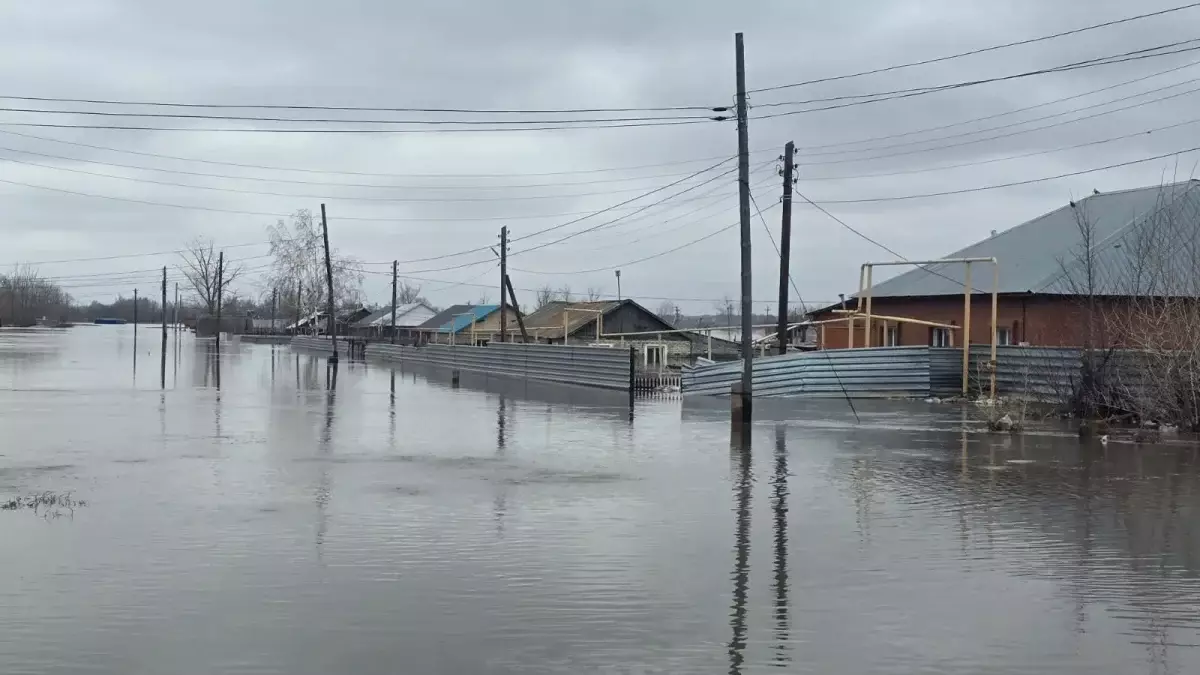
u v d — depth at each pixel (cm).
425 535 1066
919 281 3941
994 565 952
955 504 1266
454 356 5462
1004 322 3459
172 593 838
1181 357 2200
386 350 6738
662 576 904
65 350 6800
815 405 2777
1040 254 3578
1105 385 2389
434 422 2338
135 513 1173
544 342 6756
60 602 811
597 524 1130
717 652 706
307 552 985
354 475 1482
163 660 682
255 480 1426
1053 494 1343
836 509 1230
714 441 1958
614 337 6456
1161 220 2897
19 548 991
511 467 1580
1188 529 1116
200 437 1966
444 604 815
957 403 2795
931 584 884
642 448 1841
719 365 3241
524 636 737
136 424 2211
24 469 1518
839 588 869
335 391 3453
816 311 4406
